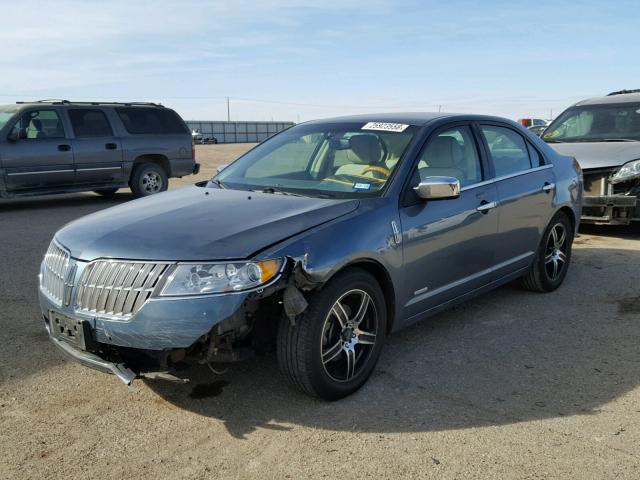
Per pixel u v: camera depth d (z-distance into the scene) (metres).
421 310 4.23
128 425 3.36
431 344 4.54
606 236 8.61
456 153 4.62
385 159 4.22
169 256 3.16
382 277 3.86
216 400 3.64
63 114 11.85
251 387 3.80
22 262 7.02
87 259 3.33
